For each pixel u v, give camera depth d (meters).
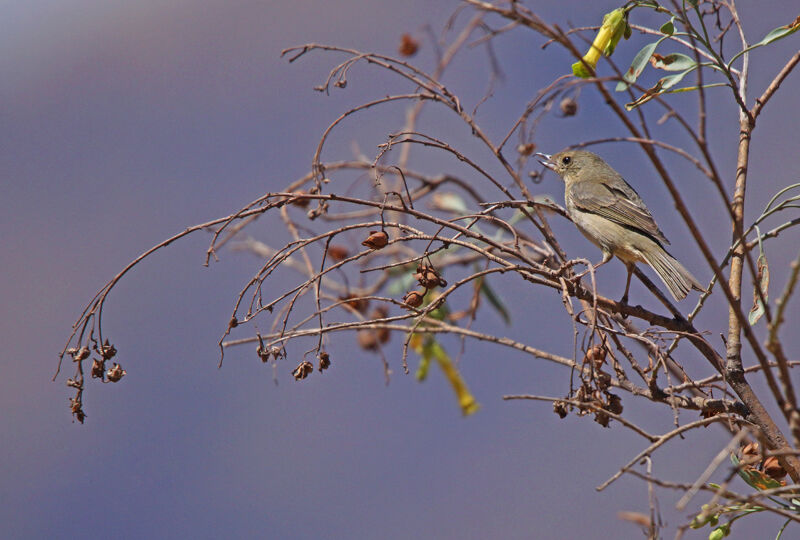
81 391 7.90
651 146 5.87
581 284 8.02
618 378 7.72
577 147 5.82
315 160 8.73
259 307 7.74
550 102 6.96
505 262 7.66
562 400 6.55
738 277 7.70
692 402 7.48
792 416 5.70
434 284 7.93
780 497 6.73
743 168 7.95
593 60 8.18
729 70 8.07
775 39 7.96
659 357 7.13
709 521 6.86
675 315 8.49
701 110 5.73
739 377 7.50
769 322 5.78
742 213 7.73
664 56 8.37
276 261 7.70
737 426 7.41
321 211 8.70
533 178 7.92
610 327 7.92
